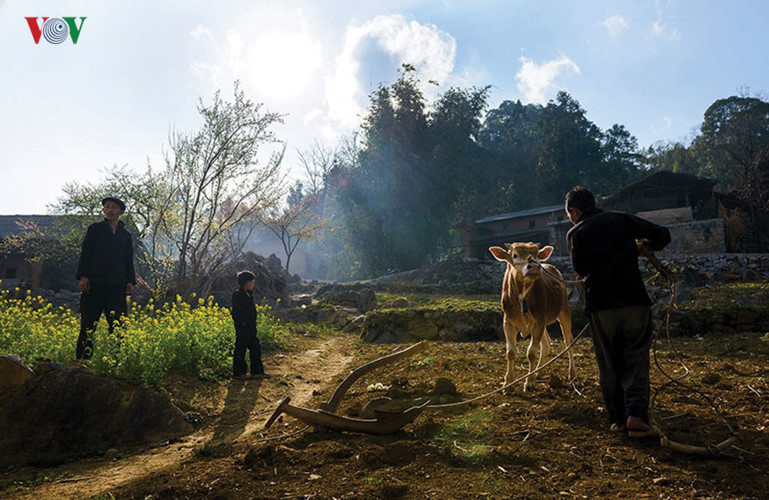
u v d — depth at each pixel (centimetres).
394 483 348
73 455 512
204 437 555
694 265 2678
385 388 669
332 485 354
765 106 7281
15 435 522
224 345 919
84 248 680
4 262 2967
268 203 1392
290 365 946
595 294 431
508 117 9731
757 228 3475
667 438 400
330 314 1805
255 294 2230
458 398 579
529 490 332
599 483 338
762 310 1043
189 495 356
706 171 7344
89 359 661
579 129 7394
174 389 683
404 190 4400
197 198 1324
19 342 722
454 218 5772
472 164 5922
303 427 523
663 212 3516
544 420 473
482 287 2745
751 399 511
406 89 4647
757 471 344
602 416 478
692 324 1073
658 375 652
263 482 368
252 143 1328
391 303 2067
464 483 348
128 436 556
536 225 5062
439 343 1157
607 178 7244
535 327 593
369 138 4569
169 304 1350
